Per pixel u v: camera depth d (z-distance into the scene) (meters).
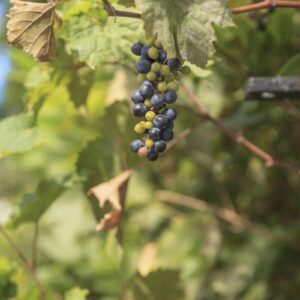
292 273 1.65
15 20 1.05
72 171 1.40
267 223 1.81
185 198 1.88
